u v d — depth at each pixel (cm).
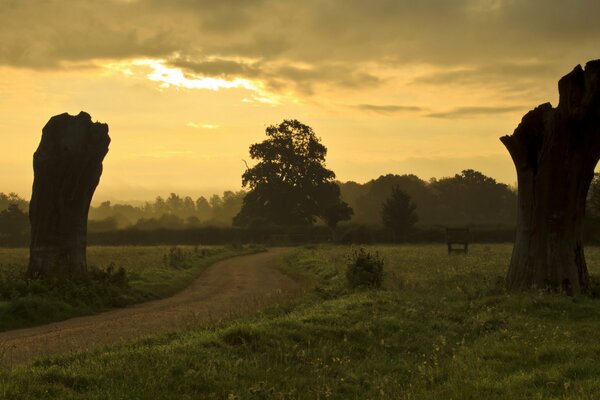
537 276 1877
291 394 836
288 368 965
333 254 4659
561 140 1830
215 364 921
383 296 1800
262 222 10375
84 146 2464
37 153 2425
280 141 11369
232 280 3231
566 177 1853
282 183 11256
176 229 10150
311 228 9944
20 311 1706
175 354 940
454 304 1708
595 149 1836
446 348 1149
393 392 859
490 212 17375
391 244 8362
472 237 8469
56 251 2366
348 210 9206
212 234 9950
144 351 958
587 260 3688
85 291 2084
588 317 1451
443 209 17362
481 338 1220
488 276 2403
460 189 17725
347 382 933
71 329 1570
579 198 1883
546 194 1880
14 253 5503
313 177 11344
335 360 1041
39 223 2367
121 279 2370
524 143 1936
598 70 1709
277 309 1664
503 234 8544
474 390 812
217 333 1136
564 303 1569
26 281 2103
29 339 1402
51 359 949
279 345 1082
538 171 1902
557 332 1216
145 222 13088
